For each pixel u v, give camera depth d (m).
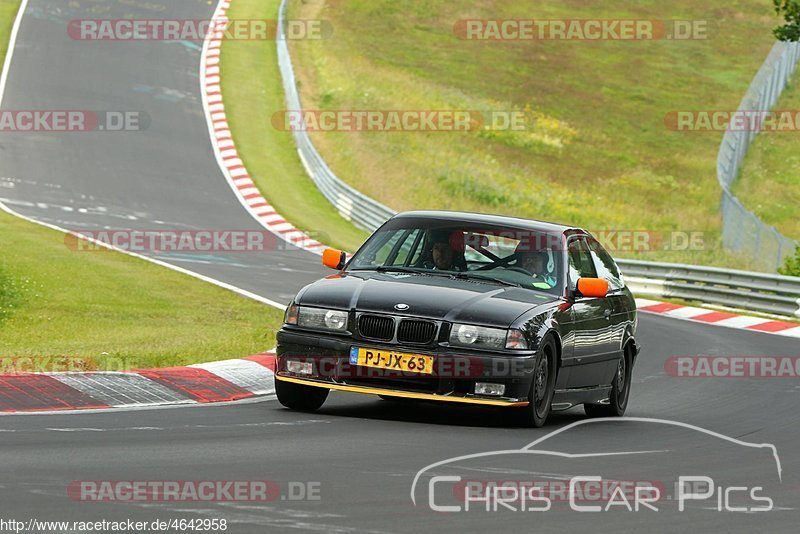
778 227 144.25
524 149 165.38
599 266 40.91
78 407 34.34
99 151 130.88
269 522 21.28
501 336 33.81
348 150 141.00
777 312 84.75
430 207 128.00
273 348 49.50
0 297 59.75
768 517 24.31
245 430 31.69
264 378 41.94
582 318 37.50
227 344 49.66
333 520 21.70
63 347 48.22
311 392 36.22
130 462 26.20
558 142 171.00
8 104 143.25
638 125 185.25
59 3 185.62
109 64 163.25
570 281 37.72
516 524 22.17
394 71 189.62
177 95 156.38
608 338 39.69
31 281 65.94
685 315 82.19
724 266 108.19
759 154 170.88
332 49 190.12
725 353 61.06
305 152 137.00
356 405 38.50
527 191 142.62
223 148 139.12
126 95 153.00
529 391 34.12
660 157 171.75
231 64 171.00
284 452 28.50
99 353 45.75
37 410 33.34
